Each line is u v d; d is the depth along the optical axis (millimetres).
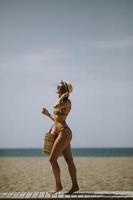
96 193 6004
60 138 5910
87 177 13539
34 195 5801
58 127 5969
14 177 13664
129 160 25234
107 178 13211
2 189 10703
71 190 5973
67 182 12281
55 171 5965
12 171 16156
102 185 11391
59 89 6094
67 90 6047
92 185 11375
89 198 5598
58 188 5984
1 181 12438
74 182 6027
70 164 6059
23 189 10727
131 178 13125
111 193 5996
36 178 13344
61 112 5969
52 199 5582
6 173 15188
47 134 6055
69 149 6066
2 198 5598
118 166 18953
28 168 17906
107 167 18312
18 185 11516
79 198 5586
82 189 10531
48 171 16109
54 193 5980
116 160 25562
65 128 5945
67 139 5941
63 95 5965
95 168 17719
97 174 14617
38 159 28812
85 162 23250
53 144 6035
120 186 11148
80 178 13227
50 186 11281
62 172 16000
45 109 6121
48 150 6043
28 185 11531
